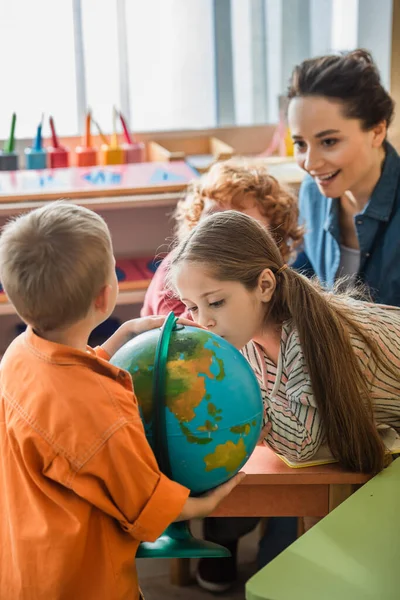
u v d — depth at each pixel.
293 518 2.14
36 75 2.99
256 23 3.15
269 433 1.50
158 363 1.27
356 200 2.21
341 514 1.40
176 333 1.31
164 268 1.92
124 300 2.53
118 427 1.20
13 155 2.81
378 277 2.21
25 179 2.62
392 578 1.25
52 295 1.24
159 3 3.04
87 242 1.25
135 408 1.24
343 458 1.49
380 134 2.12
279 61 3.21
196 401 1.25
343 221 2.30
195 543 1.35
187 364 1.27
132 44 3.06
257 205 1.93
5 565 1.29
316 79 2.05
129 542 1.28
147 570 2.25
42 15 2.94
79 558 1.24
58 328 1.27
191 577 2.21
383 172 2.15
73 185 2.54
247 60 3.18
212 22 3.10
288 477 1.47
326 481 1.49
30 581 1.25
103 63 3.05
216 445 1.26
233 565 2.13
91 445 1.20
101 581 1.26
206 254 1.43
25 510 1.26
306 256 2.44
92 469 1.20
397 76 2.76
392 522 1.38
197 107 3.19
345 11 3.10
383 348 1.54
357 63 2.06
